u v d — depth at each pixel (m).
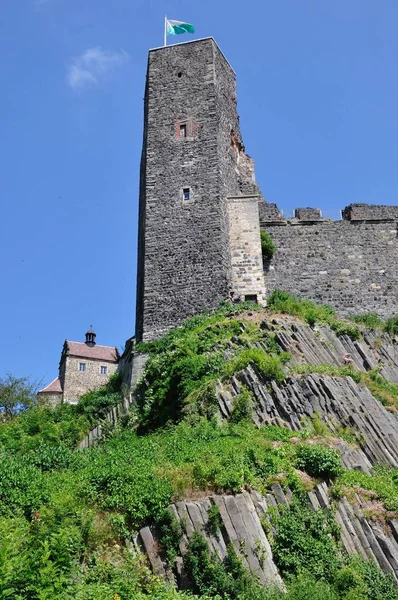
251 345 25.44
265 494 16.44
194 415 22.28
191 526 14.83
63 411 30.83
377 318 32.31
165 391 25.14
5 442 26.56
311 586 14.12
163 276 30.61
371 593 14.94
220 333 26.94
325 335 28.33
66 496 15.41
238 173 34.75
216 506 15.16
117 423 26.55
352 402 22.72
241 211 32.81
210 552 14.34
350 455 20.06
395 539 16.56
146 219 31.94
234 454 17.61
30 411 32.44
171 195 32.19
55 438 27.41
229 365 23.80
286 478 16.97
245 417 21.44
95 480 16.16
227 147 33.97
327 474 17.91
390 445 21.73
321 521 16.14
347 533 16.38
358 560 15.75
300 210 34.91
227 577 13.77
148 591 13.34
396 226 34.72
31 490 15.51
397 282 33.47
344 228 34.56
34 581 11.30
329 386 22.69
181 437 20.45
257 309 29.36
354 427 21.62
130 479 15.97
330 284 33.38
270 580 14.43
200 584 13.71
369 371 27.53
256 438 19.52
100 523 14.74
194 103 33.97
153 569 14.16
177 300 30.03
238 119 36.47
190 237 31.12
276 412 21.73
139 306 31.41
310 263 33.81
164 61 35.34
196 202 31.80
